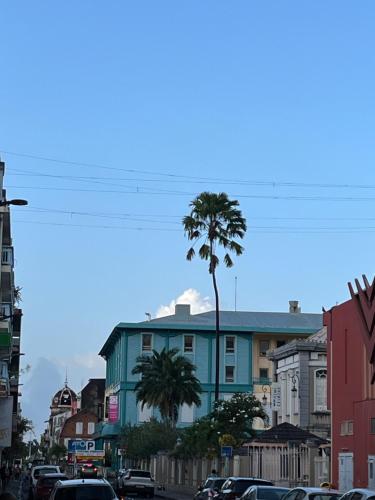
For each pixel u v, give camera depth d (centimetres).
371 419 4394
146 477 6456
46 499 4356
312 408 6738
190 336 10806
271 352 7569
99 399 18312
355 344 4719
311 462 4856
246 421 5881
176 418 9544
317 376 6806
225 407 5841
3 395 6031
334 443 4912
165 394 9119
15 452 12462
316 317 11388
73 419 18000
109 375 12556
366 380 4516
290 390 7044
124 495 6400
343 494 2419
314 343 6831
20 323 9775
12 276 6569
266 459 5375
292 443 5091
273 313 11362
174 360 9500
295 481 4916
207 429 5812
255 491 2941
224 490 3547
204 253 6556
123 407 10638
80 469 8412
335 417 4947
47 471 5800
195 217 6631
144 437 8981
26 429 13588
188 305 11338
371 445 4366
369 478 4338
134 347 10762
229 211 6594
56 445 17525
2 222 6034
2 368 6075
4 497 1620
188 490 7056
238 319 11062
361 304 4631
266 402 8319
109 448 12569
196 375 10681
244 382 10644
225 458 5709
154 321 10881
